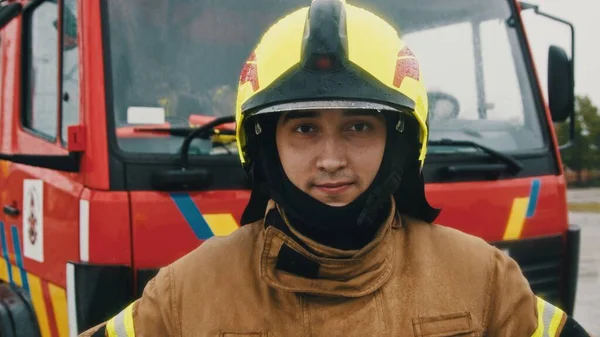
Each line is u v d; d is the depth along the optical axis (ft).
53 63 10.43
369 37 4.84
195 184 8.55
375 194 4.84
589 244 40.19
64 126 9.67
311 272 4.65
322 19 4.60
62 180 9.29
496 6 11.47
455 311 4.68
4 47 12.73
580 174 112.98
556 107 10.95
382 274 4.71
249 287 4.79
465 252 4.92
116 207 8.27
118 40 9.08
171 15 9.54
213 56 9.71
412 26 10.76
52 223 9.54
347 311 4.62
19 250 11.11
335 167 4.60
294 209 4.79
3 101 12.57
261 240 4.99
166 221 8.39
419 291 4.73
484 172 9.93
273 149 5.10
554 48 11.00
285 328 4.63
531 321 4.81
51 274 9.61
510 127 10.99
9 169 11.73
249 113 4.89
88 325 8.24
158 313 4.88
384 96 4.63
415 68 5.07
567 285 10.69
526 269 10.18
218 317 4.72
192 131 8.66
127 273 8.21
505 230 10.01
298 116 4.69
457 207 9.63
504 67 11.28
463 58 11.01
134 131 8.77
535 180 10.42
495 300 4.81
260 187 5.52
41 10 11.10
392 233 4.99
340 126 4.69
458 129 10.66
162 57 9.36
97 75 8.80
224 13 9.86
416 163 5.20
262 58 4.96
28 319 10.51
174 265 5.07
